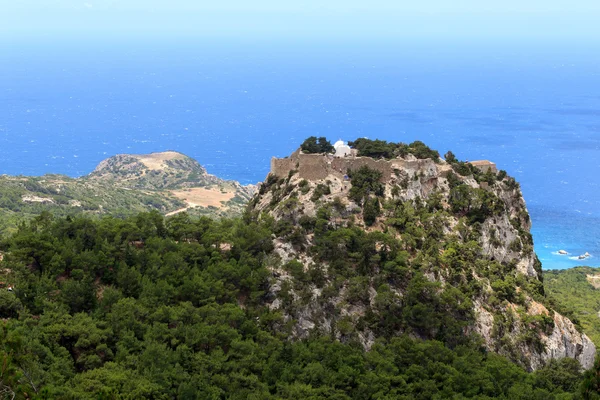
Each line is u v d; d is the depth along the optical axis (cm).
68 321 12362
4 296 12481
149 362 11775
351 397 12450
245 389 11881
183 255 15062
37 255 14162
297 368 12725
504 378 13738
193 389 11488
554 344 16212
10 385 8556
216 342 12800
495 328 15500
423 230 16862
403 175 17888
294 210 16500
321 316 14562
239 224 16375
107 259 14325
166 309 13162
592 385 9981
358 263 15600
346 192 17125
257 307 14275
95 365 11712
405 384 12900
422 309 14675
